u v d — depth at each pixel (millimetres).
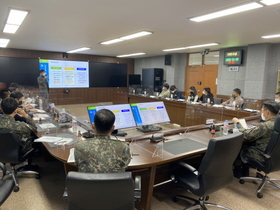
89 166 1303
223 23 3682
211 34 4629
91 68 9523
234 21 3539
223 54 6879
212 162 1621
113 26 4016
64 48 7418
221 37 4961
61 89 8883
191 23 3719
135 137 2291
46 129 2674
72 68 9039
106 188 1117
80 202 1179
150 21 3633
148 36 4938
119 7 2938
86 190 1124
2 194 1604
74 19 3568
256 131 2291
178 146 2072
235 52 6410
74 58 9047
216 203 2230
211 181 1700
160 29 4207
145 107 2652
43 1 2744
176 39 5289
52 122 3080
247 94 6051
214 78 7449
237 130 2502
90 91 9609
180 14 3207
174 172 2047
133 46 6605
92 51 8133
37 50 8164
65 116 3102
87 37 5199
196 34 4648
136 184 1476
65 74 8914
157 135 2320
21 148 2340
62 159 1699
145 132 2629
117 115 2400
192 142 2205
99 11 3125
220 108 4285
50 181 2611
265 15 3176
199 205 2000
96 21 3676
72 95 9148
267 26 3846
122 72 10484
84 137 2213
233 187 2586
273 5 2742
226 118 4191
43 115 3594
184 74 8477
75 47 7086
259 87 5785
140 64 10602
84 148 1340
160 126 2953
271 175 2873
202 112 4625
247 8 2867
